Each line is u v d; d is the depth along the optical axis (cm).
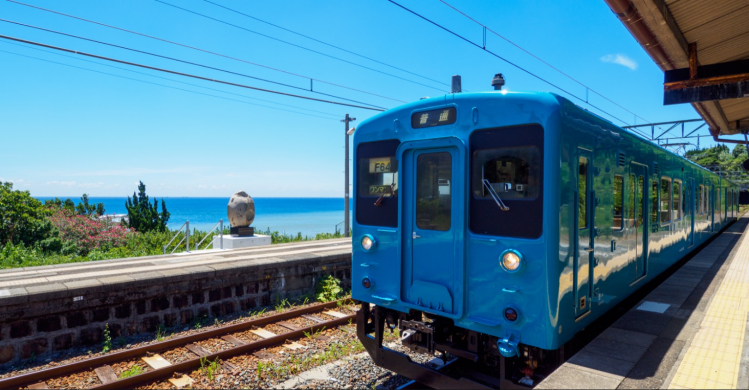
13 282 696
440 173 438
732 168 4175
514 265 377
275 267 916
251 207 1670
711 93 726
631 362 379
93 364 578
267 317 774
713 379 344
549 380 342
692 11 625
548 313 362
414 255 455
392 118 480
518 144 386
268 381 529
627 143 548
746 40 756
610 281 486
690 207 1040
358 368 559
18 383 522
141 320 732
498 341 386
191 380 534
